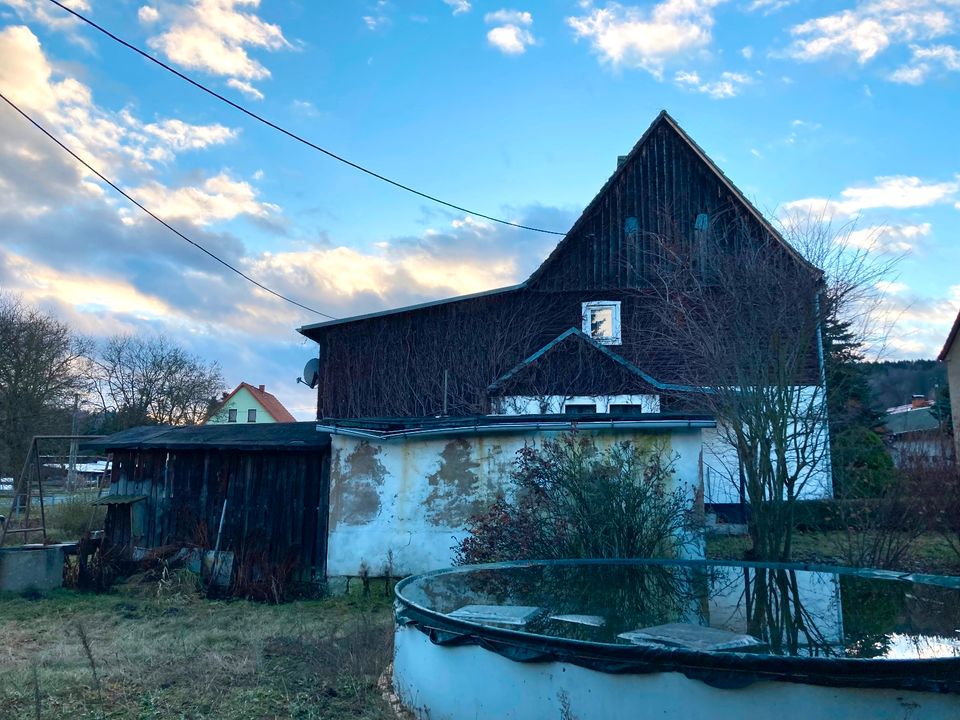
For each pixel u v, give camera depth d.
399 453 10.14
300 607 9.41
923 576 5.53
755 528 9.79
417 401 17.83
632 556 8.09
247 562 10.37
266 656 7.00
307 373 19.14
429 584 5.93
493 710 4.15
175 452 12.63
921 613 4.79
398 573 9.84
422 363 18.05
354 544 10.10
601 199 19.09
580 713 3.76
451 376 17.86
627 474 8.55
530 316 18.31
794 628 4.48
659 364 17.41
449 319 18.22
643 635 4.29
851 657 3.78
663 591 5.58
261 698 5.64
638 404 15.80
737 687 3.39
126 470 13.20
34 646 7.81
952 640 4.14
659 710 3.55
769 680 3.36
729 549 11.23
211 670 6.42
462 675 4.39
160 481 12.68
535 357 16.47
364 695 5.54
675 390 14.24
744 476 10.46
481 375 17.73
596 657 3.75
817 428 10.33
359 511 10.19
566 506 8.41
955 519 9.07
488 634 4.22
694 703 3.47
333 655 6.61
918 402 30.47
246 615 9.09
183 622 8.82
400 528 9.97
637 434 9.20
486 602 5.30
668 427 9.09
